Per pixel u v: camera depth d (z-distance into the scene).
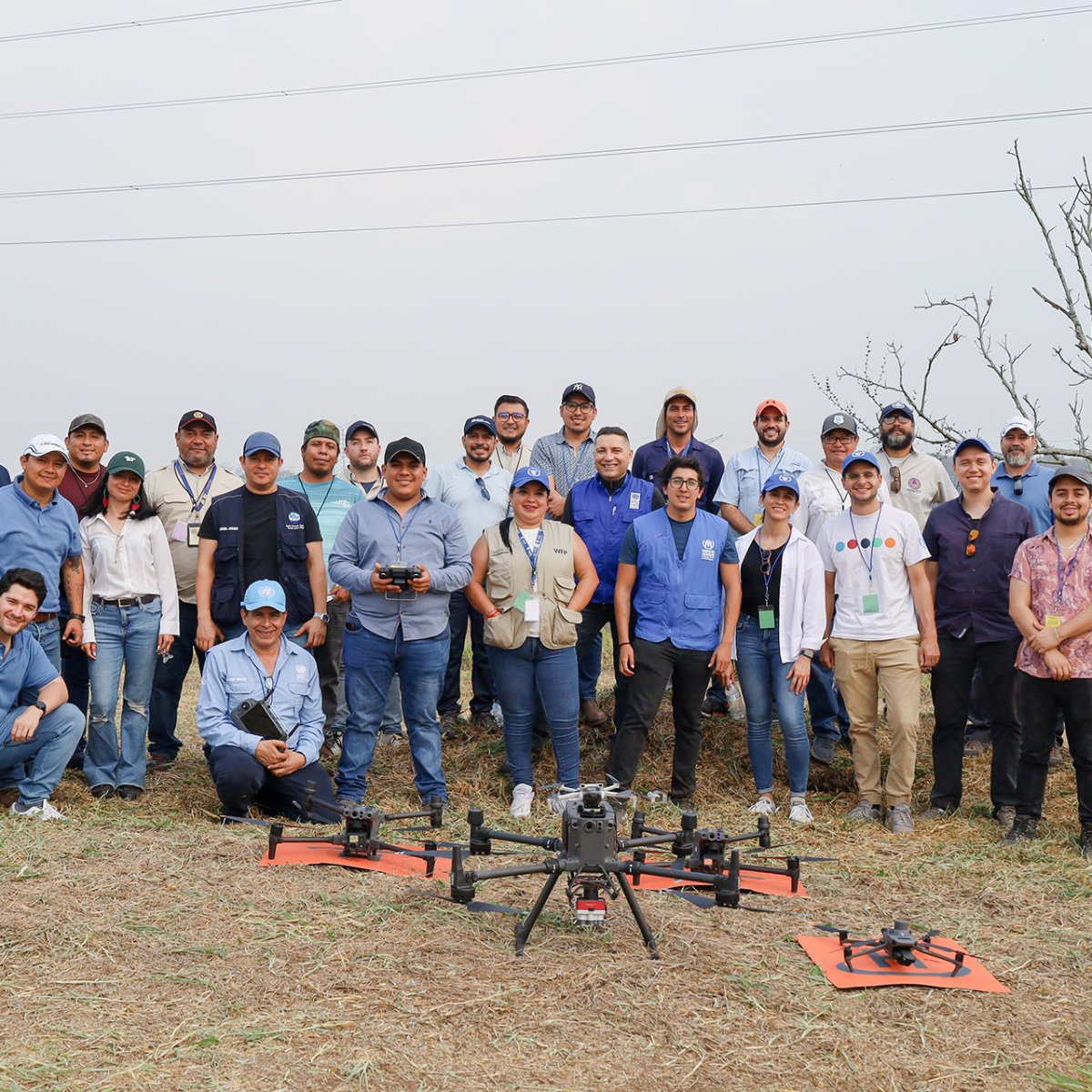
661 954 4.39
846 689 6.88
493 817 6.65
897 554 6.79
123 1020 3.71
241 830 6.02
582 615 7.56
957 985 4.18
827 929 4.75
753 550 6.98
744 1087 3.41
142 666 6.91
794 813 6.81
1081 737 6.12
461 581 6.71
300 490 8.00
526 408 8.45
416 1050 3.55
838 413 7.84
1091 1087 3.49
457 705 8.51
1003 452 7.94
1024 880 5.57
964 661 6.80
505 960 4.29
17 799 6.56
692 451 8.12
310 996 3.92
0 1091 3.20
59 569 6.81
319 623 7.12
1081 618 6.06
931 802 6.96
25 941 4.35
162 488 7.60
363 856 5.49
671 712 8.43
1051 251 9.87
